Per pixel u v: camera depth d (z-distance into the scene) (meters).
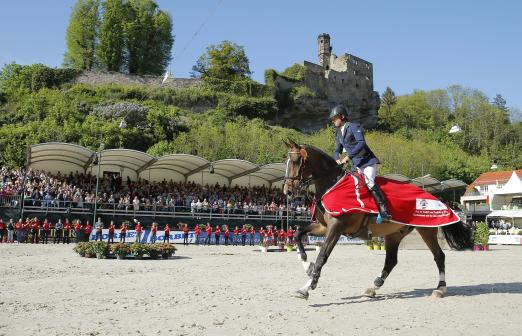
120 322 6.80
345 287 10.99
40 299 8.86
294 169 8.85
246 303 8.46
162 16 90.00
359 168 8.97
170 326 6.55
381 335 6.16
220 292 9.91
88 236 31.44
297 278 13.05
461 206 66.75
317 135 79.75
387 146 79.56
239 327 6.53
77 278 12.53
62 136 53.88
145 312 7.57
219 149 61.94
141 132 61.03
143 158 39.00
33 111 60.72
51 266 15.88
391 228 9.38
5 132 52.25
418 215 9.34
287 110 92.25
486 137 118.75
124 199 37.06
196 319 7.03
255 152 63.69
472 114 125.94
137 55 87.31
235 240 37.22
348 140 9.12
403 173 74.88
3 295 9.36
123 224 32.44
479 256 25.69
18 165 49.03
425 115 129.38
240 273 14.48
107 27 85.19
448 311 7.85
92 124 58.06
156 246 21.03
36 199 32.72
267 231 37.88
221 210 41.00
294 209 44.03
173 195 40.47
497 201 70.50
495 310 7.97
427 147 87.81
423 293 9.97
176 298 9.01
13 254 20.89
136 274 13.85
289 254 26.31
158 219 36.94
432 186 55.53
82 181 39.44
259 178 50.66
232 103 82.56
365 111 110.94
